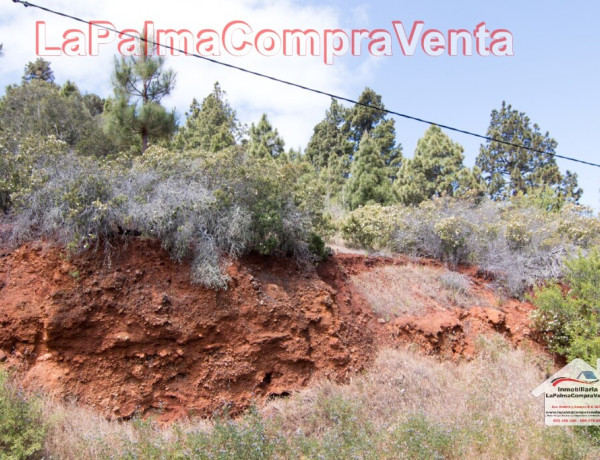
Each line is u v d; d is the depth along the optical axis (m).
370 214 14.99
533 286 13.25
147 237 8.38
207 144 24.06
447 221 13.73
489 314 11.99
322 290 9.66
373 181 20.84
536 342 11.73
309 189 10.74
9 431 5.92
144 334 7.74
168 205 8.56
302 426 7.68
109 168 9.03
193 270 8.38
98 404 7.26
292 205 10.15
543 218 15.87
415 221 14.65
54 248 7.82
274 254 9.80
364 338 9.94
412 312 11.27
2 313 7.41
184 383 7.83
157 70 15.01
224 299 8.37
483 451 7.62
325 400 8.12
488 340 11.41
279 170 10.24
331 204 21.81
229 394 7.96
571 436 8.30
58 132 18.31
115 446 6.53
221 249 8.86
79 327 7.47
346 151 36.16
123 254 8.16
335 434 7.19
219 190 8.95
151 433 7.00
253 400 7.86
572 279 11.42
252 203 9.63
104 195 8.50
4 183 8.21
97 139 17.75
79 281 7.64
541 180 30.00
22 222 8.05
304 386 8.59
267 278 9.25
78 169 8.77
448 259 14.09
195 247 8.65
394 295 11.66
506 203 17.91
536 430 8.30
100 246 8.05
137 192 8.80
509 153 34.47
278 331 8.64
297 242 10.02
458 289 12.73
